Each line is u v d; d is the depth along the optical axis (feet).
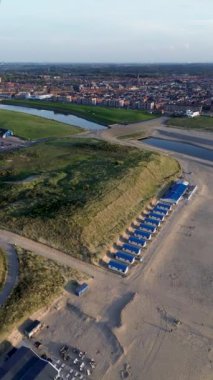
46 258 279.08
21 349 196.95
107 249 296.92
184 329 222.07
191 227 341.62
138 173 437.58
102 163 480.23
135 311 234.38
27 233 307.37
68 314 230.27
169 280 265.95
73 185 399.03
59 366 193.88
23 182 401.29
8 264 266.36
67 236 303.27
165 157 530.27
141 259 288.92
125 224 335.06
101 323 224.33
